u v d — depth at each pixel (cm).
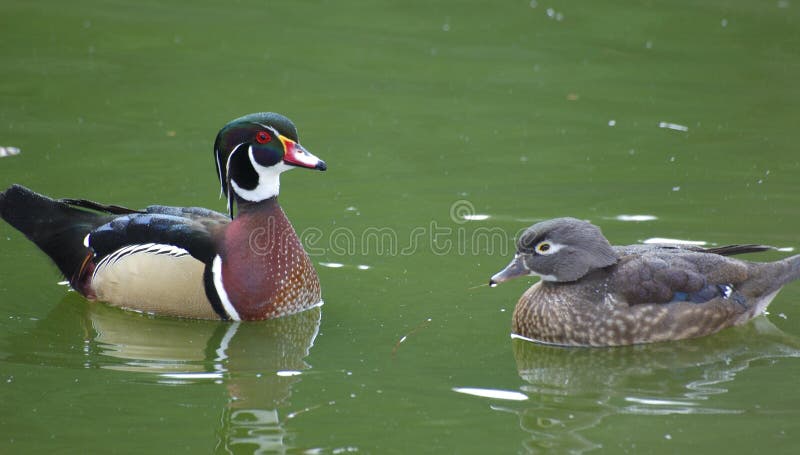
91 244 1356
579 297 1252
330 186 1700
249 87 2097
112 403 1085
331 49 2309
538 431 1025
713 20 2445
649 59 2245
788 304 1355
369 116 1983
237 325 1312
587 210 1594
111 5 2536
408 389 1119
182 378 1150
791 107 1994
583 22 2462
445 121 1962
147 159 1773
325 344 1239
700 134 1888
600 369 1183
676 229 1517
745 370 1174
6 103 1989
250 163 1312
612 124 1941
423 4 2553
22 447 993
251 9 2531
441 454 981
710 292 1260
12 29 2362
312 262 1466
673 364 1197
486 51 2300
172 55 2258
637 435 1018
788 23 2406
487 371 1171
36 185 1652
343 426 1037
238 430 1025
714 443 998
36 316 1316
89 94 2047
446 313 1328
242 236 1312
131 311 1345
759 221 1540
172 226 1327
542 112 2005
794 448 988
